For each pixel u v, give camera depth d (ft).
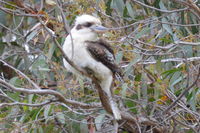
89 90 35.50
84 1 33.99
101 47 29.48
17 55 42.04
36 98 34.35
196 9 32.99
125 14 37.78
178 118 35.40
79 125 34.14
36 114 33.24
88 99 34.53
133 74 35.27
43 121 34.88
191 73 33.06
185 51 33.27
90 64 28.91
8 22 40.86
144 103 33.22
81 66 29.12
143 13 40.16
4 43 41.91
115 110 29.86
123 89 30.94
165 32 36.11
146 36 36.29
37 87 30.35
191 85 31.42
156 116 34.86
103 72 29.40
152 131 34.68
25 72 39.88
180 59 34.40
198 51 33.94
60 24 31.22
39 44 41.75
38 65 34.45
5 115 33.35
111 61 29.68
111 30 34.60
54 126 34.94
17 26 38.17
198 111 37.27
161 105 35.27
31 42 41.86
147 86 34.06
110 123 35.99
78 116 33.94
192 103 32.94
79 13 34.06
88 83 34.58
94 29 29.25
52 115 33.76
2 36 42.60
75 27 29.71
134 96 34.32
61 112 32.99
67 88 32.73
